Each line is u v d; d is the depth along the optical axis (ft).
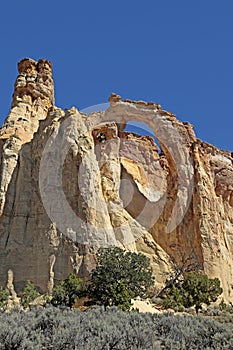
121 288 115.96
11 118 182.70
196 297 129.08
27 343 58.85
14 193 159.02
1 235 150.30
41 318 70.74
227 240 185.26
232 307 138.82
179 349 63.16
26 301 124.57
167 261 160.04
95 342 60.18
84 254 139.33
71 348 59.26
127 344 61.41
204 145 205.36
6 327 62.03
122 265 122.83
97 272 120.26
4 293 126.82
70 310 86.22
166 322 74.43
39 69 201.98
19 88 194.08
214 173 201.16
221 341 65.31
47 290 134.10
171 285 141.59
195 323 74.49
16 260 144.05
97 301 116.16
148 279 126.00
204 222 175.32
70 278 122.11
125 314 81.92
